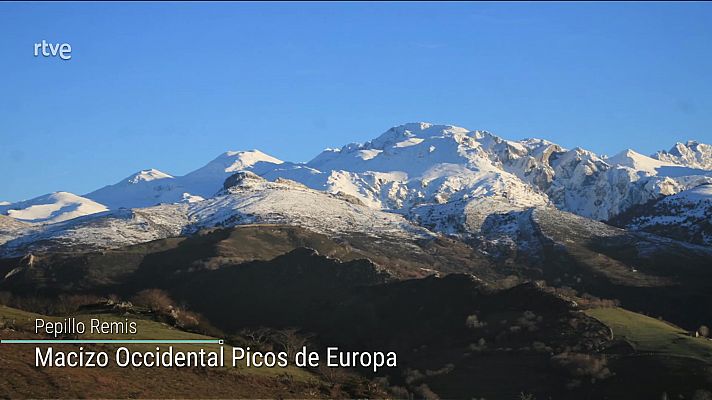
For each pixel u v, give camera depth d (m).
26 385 90.25
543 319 175.50
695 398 137.62
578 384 147.75
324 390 108.94
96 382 94.12
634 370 148.38
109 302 135.50
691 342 159.62
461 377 155.25
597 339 164.12
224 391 99.88
